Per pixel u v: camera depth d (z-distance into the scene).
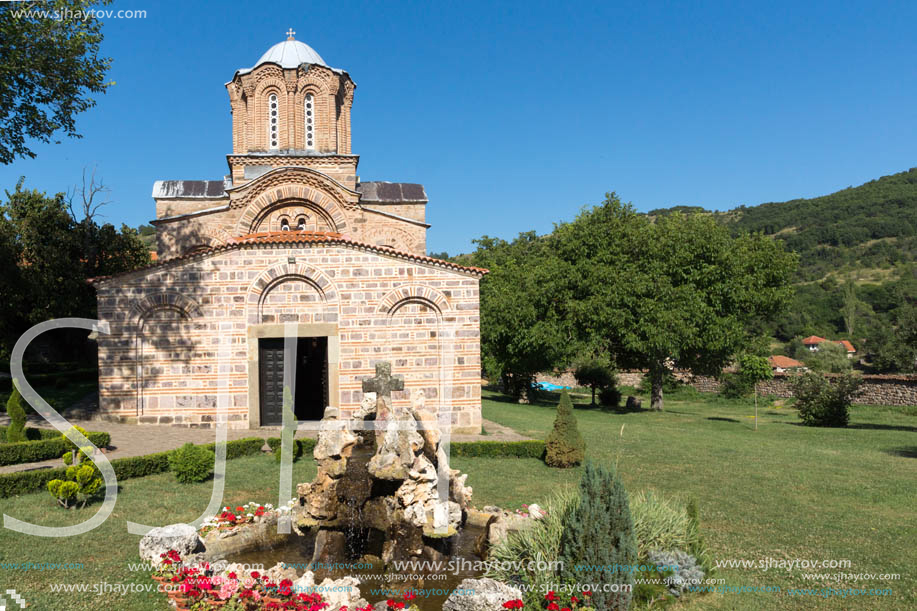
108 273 42.16
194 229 29.94
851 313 106.44
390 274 24.84
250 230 30.08
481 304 45.69
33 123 23.30
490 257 62.66
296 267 24.41
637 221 42.44
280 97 32.16
